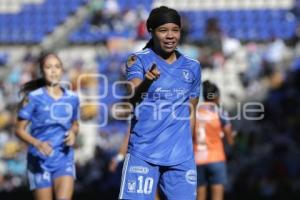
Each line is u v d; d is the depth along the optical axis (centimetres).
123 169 1909
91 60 6184
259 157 4975
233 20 6931
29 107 2656
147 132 1883
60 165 2652
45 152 2558
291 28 6762
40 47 6706
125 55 6088
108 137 5131
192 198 1892
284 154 5031
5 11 7288
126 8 6988
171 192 1891
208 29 6178
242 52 6184
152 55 1900
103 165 4978
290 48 6469
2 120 5562
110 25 6750
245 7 7150
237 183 4822
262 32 6675
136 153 1886
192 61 1934
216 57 6038
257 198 4762
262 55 6138
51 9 7225
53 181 2656
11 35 6838
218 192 3086
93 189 4838
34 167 2667
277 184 4803
